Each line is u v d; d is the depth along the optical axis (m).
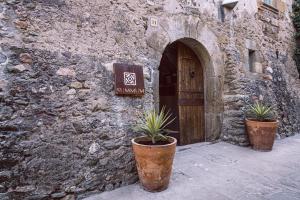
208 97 4.64
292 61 6.48
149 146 2.64
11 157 2.26
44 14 2.53
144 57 3.35
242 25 5.00
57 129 2.53
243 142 4.46
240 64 4.79
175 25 3.81
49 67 2.52
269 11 5.79
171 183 2.95
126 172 2.99
